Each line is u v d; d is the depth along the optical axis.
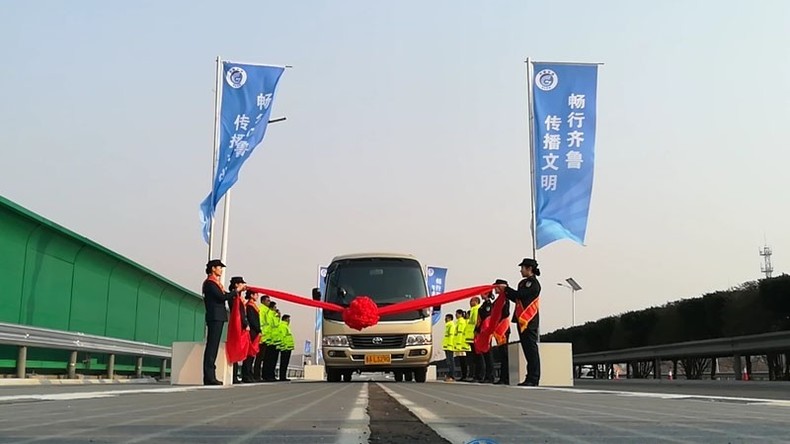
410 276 16.31
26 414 3.97
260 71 14.13
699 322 22.45
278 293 14.91
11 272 12.07
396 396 6.50
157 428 3.15
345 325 15.55
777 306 18.14
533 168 13.87
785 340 15.42
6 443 2.57
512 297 12.18
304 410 4.36
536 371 11.78
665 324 24.78
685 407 4.99
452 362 23.83
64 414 3.97
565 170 13.78
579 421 3.64
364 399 5.82
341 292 16.05
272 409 4.46
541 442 2.70
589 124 13.93
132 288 18.45
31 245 12.76
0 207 11.39
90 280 15.56
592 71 14.06
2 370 11.77
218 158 13.80
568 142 13.85
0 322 10.41
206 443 2.57
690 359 23.66
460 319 22.34
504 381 14.32
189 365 11.91
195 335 25.75
